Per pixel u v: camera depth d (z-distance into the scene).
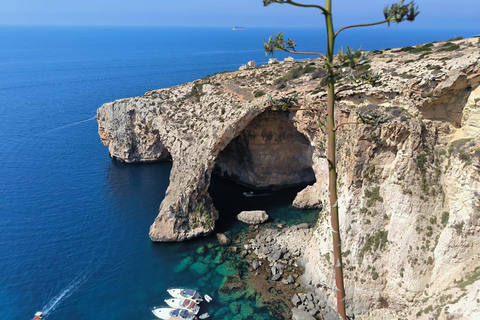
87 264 51.94
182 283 48.09
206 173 63.34
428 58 47.53
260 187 78.19
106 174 85.88
